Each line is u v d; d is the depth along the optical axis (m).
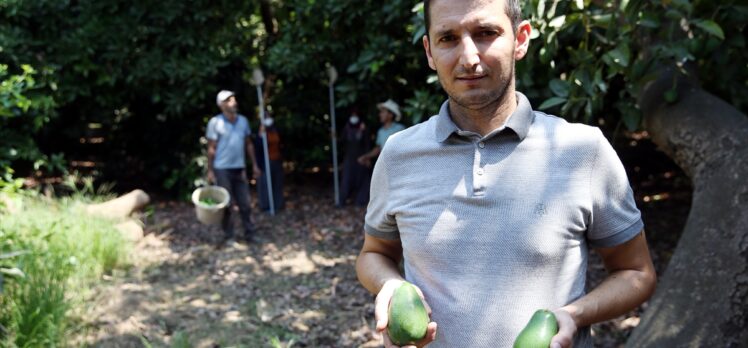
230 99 7.55
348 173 9.41
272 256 7.12
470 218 1.53
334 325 5.23
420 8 4.04
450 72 1.52
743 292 2.96
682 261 3.28
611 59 3.61
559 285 1.52
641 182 9.59
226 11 9.55
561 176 1.51
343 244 7.55
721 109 3.65
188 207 9.59
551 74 4.34
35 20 8.88
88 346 4.69
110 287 5.84
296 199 9.98
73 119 10.23
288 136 10.91
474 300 1.52
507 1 1.50
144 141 10.31
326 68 9.86
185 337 4.57
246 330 5.13
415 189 1.62
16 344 4.16
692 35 3.98
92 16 9.05
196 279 6.29
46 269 5.30
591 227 1.57
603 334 4.80
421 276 1.62
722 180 3.32
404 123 9.54
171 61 9.17
